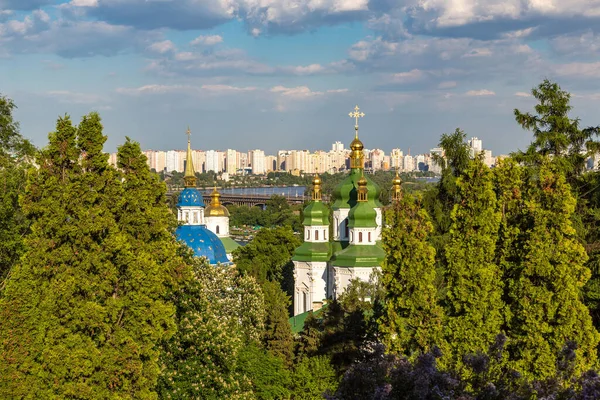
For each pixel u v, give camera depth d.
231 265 102.75
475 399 26.80
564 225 41.03
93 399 36.62
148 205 42.69
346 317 58.25
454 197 79.69
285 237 120.88
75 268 37.97
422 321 45.44
